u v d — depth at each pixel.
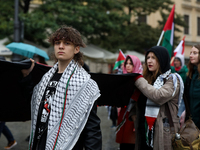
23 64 2.09
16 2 9.65
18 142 5.22
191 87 3.37
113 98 2.79
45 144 1.84
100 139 1.86
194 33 27.45
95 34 16.12
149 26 19.75
